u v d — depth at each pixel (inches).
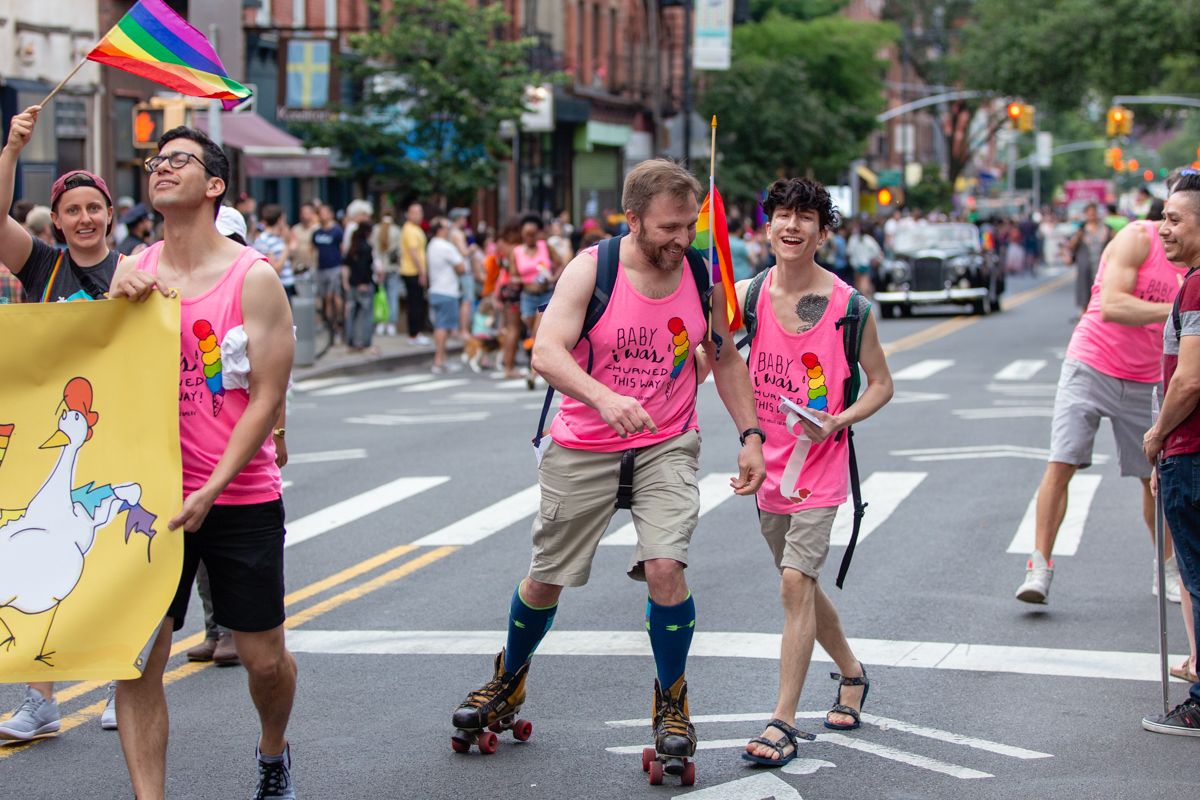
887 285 1825.8
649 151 2667.3
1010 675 348.8
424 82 1480.1
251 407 238.5
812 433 286.0
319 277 1211.2
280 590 247.6
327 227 1211.9
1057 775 281.9
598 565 470.0
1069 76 2411.4
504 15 1531.7
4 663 231.6
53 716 311.9
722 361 285.6
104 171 1380.4
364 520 548.1
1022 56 2412.6
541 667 356.5
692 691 335.9
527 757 294.0
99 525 235.0
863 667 328.8
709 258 276.7
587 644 375.2
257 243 1081.4
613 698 331.9
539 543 281.9
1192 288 299.4
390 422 831.7
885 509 559.2
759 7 3189.0
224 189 242.4
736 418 285.4
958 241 1841.8
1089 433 402.3
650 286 270.5
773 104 2603.3
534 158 2237.9
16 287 430.0
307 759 293.6
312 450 725.9
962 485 609.6
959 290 1795.0
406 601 424.2
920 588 435.5
